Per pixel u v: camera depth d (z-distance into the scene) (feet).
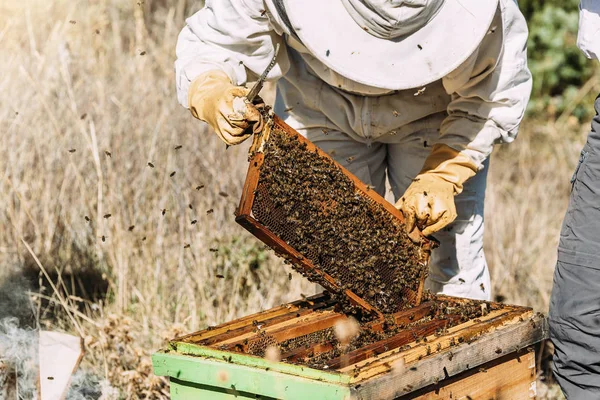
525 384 11.98
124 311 17.94
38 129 21.25
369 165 15.30
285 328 11.25
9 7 26.78
